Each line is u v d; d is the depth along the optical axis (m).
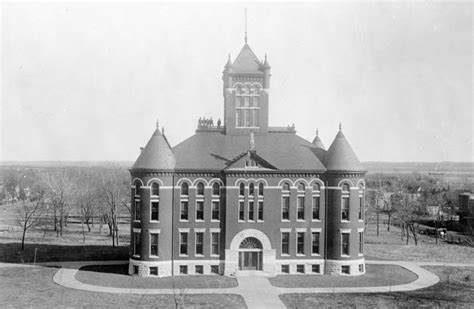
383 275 65.25
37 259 76.69
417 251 88.25
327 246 64.88
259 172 63.69
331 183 64.81
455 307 50.19
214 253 64.12
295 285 58.62
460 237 107.06
